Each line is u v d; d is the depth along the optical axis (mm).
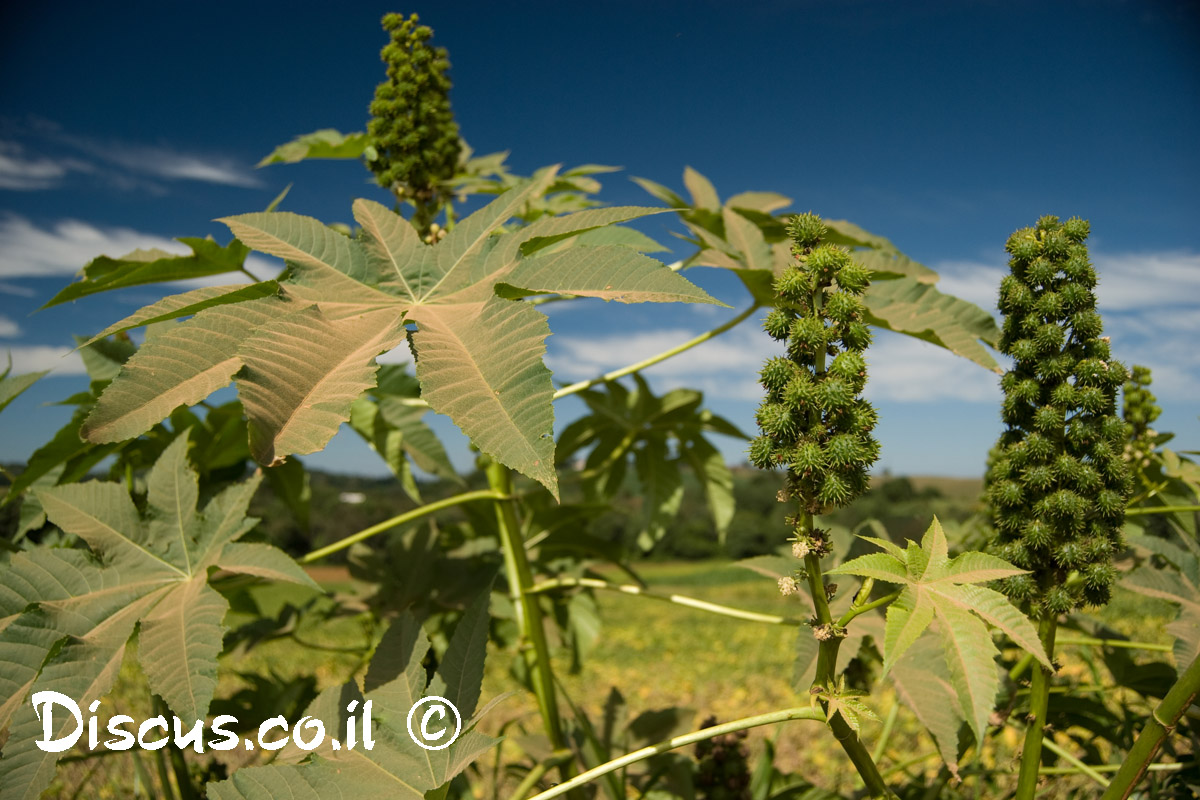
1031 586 1544
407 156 2607
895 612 1212
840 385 1266
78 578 1777
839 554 2426
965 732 2080
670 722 2809
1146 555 2248
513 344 1307
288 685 2816
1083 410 1572
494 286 1605
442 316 1575
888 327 2404
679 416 3271
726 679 9023
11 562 1754
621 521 22844
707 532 50906
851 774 4016
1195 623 1825
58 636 1657
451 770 1484
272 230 1841
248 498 1955
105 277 2096
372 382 1268
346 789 1467
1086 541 1525
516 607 2621
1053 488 1550
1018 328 1629
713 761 2697
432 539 3133
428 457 2951
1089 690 2674
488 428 1201
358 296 1733
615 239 2299
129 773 3289
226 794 1450
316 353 1334
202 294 1629
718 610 2160
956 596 1222
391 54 2629
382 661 1698
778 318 1362
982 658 1134
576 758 2727
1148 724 1422
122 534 1896
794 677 2006
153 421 1246
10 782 1427
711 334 2559
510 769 2873
